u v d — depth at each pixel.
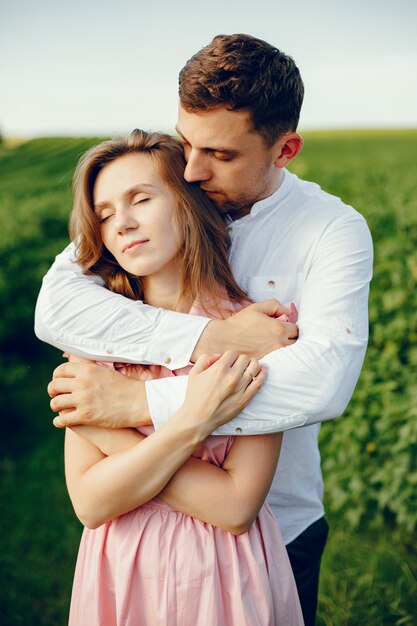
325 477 4.38
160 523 1.89
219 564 1.88
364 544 3.89
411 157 23.11
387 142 28.52
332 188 8.12
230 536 1.90
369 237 2.16
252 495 1.87
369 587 3.55
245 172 2.03
